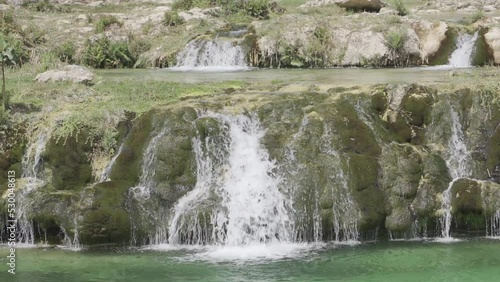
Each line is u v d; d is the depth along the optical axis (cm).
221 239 1401
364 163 1480
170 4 3938
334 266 1276
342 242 1423
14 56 1755
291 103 1571
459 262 1298
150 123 1520
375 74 2172
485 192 1467
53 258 1335
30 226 1431
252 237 1406
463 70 2158
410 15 3281
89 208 1396
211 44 2645
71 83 1948
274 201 1432
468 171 1551
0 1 3675
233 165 1489
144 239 1409
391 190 1470
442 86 1648
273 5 3359
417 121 1585
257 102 1584
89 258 1333
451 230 1474
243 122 1540
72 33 2909
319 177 1448
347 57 2539
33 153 1536
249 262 1298
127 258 1329
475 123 1586
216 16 3238
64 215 1412
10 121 1583
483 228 1470
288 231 1415
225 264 1286
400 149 1527
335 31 2625
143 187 1465
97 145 1540
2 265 1298
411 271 1252
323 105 1559
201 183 1467
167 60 2645
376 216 1435
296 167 1465
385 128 1577
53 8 3759
